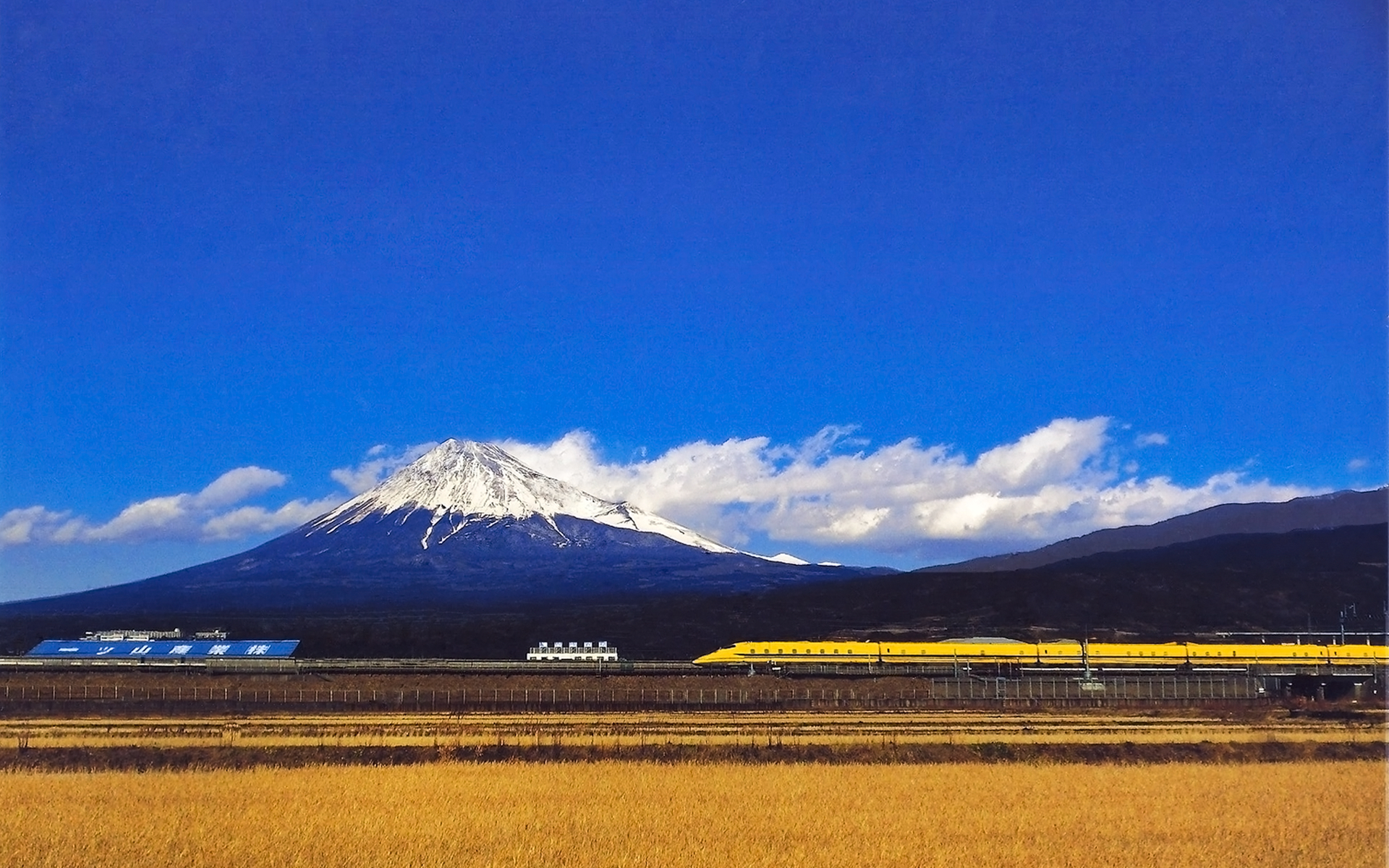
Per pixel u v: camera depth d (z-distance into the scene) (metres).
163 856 53.19
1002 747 89.94
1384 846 59.09
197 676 136.12
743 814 62.62
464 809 63.00
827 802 66.31
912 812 64.31
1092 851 56.91
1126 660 148.88
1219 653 149.38
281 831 57.41
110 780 70.50
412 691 129.38
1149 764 85.44
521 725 99.62
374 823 59.25
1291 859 56.59
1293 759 89.81
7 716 109.00
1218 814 65.75
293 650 159.50
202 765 79.19
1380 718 116.94
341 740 87.06
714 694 132.00
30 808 62.12
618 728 96.62
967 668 146.25
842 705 126.62
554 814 61.81
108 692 125.88
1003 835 59.81
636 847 55.34
